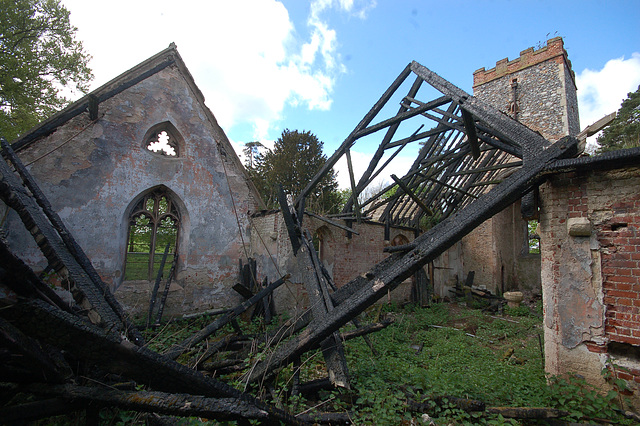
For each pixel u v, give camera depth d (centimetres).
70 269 275
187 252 760
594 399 328
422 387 365
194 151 797
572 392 347
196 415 204
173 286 736
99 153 667
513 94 1695
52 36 1228
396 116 559
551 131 1566
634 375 341
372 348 514
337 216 937
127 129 707
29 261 573
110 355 203
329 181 2230
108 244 657
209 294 773
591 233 379
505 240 1521
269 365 370
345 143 632
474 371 462
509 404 353
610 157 343
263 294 515
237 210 848
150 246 738
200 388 228
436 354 556
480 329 809
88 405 226
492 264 1373
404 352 548
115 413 260
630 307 349
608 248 368
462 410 309
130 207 711
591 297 376
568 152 387
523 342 701
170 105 777
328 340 401
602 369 359
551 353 416
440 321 865
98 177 660
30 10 1134
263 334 522
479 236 1430
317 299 432
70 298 593
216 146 835
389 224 1137
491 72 1798
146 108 739
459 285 1405
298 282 823
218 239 805
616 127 1437
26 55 1145
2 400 215
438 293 1343
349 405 349
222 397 233
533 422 320
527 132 416
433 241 375
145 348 214
